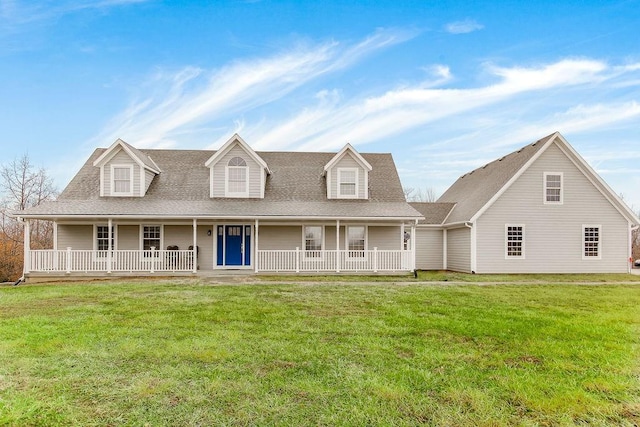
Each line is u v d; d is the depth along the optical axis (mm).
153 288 12516
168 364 5035
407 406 3875
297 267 17109
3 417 3604
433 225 21688
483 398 4047
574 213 19031
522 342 6066
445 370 4859
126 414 3695
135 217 16359
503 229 18812
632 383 4461
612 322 7480
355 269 17734
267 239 18578
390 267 17562
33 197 32875
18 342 5945
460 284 14227
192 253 17406
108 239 17094
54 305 9281
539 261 18844
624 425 3523
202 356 5344
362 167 19047
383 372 4773
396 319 7703
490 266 18703
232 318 7758
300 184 19594
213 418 3619
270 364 5055
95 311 8484
